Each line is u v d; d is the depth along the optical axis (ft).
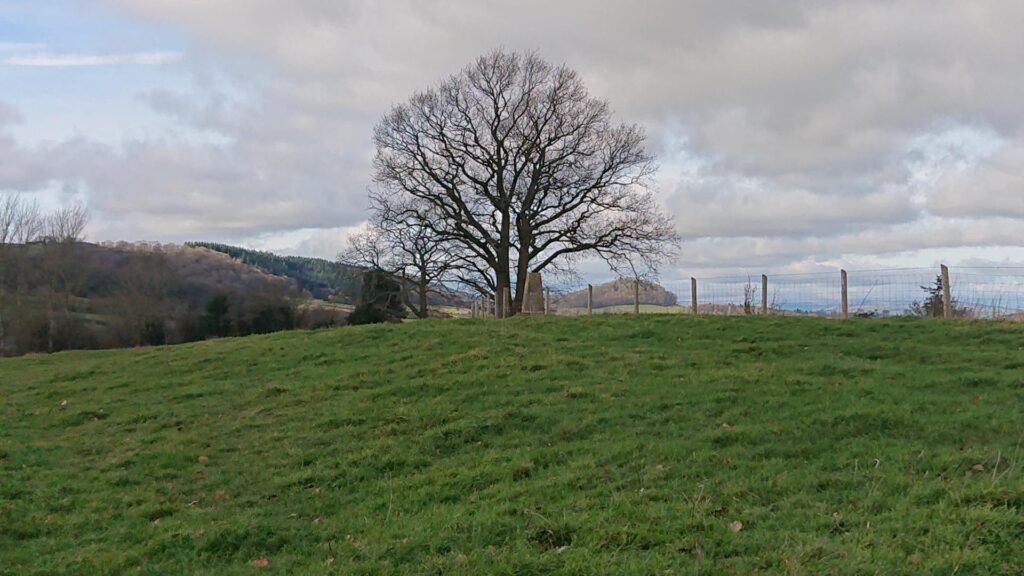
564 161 155.63
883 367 49.47
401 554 24.84
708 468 30.89
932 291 73.56
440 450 39.09
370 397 50.88
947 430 33.63
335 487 35.24
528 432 40.37
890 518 23.13
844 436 34.14
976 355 52.65
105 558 27.78
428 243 152.76
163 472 39.52
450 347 65.31
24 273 170.91
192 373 67.36
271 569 25.73
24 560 28.48
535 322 79.20
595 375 51.80
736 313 82.94
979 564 19.56
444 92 155.33
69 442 47.29
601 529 24.48
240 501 34.22
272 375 62.59
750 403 41.57
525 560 22.48
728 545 22.34
